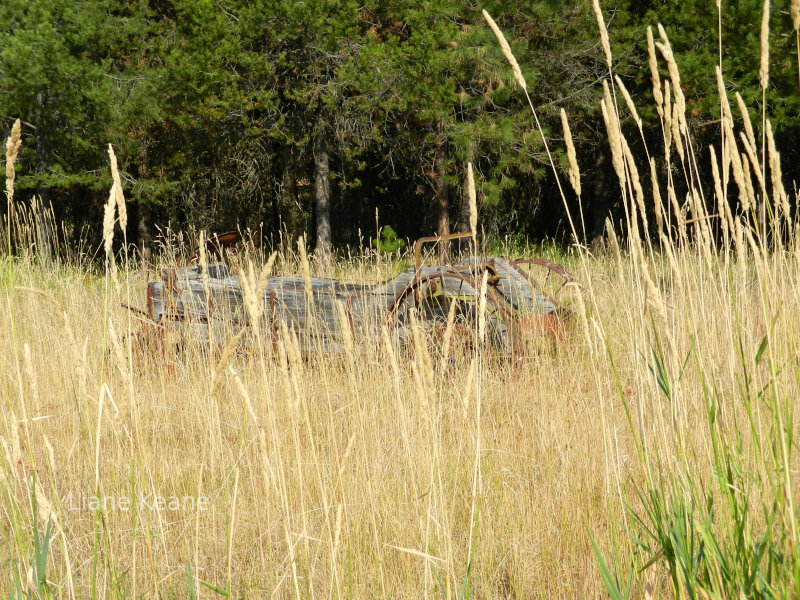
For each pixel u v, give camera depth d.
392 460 6.80
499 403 8.93
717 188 3.99
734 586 3.39
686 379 4.94
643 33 27.75
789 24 19.70
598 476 6.48
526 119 30.14
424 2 28.69
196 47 29.89
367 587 5.30
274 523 6.09
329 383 9.62
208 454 7.51
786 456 3.14
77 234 37.38
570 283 4.30
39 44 27.84
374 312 10.88
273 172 37.94
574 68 31.23
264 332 8.59
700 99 25.91
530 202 37.62
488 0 28.91
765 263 3.53
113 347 3.79
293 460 6.62
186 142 34.56
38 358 8.95
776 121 21.91
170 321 11.17
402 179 41.09
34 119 29.62
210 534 6.26
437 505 4.82
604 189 35.81
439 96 28.86
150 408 8.91
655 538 3.88
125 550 5.86
